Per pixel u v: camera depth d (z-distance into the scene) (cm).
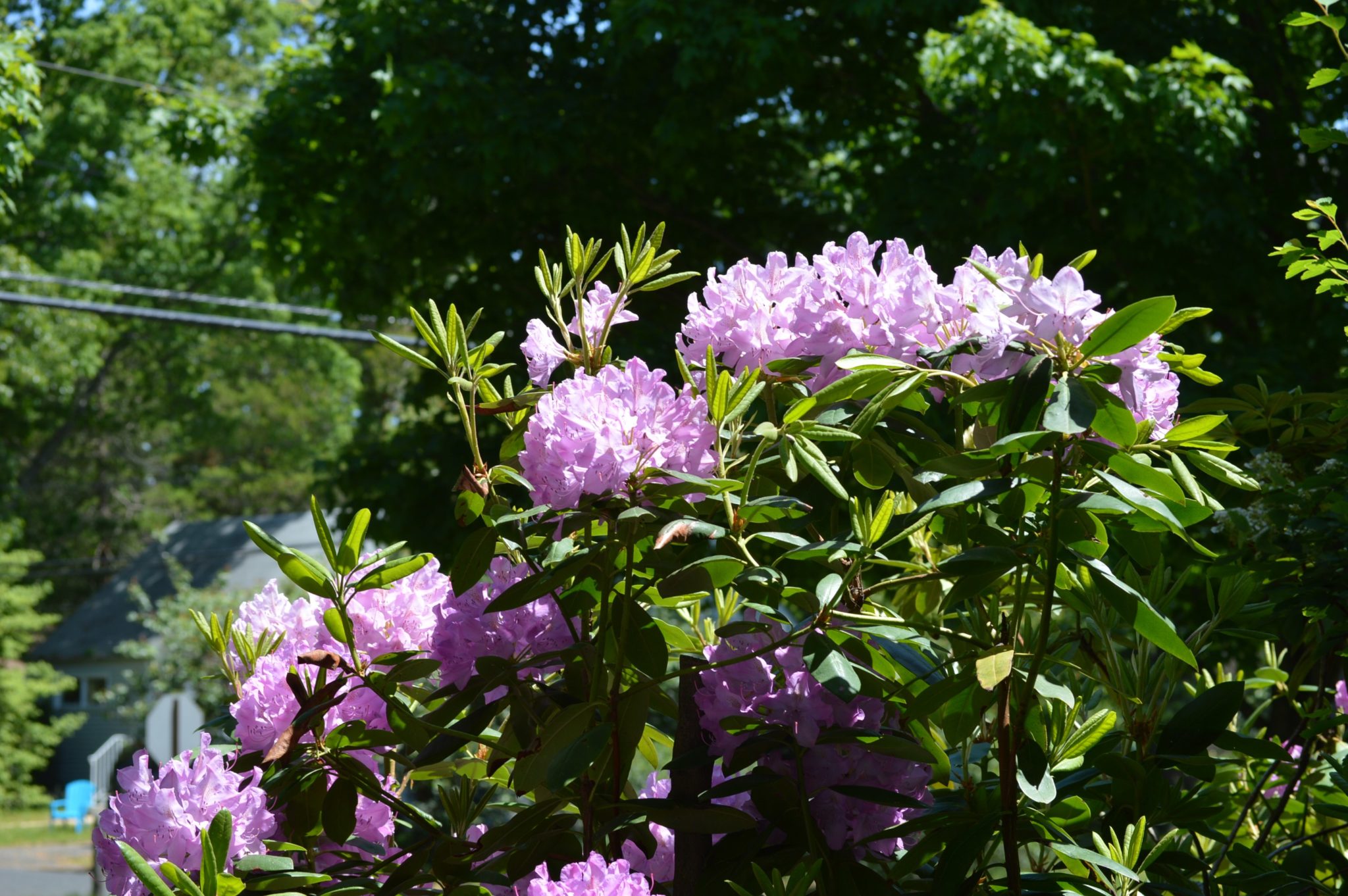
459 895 166
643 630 167
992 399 160
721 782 194
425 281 1036
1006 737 161
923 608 213
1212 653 499
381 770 213
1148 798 185
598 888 133
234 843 175
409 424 1044
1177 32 855
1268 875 190
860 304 179
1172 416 177
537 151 859
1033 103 716
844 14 866
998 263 171
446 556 934
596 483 150
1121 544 181
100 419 3391
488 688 173
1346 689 253
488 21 978
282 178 991
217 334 3244
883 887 170
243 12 3247
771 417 182
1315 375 729
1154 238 781
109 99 2900
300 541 3541
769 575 162
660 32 802
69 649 3488
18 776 2822
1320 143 211
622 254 189
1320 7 212
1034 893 169
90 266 2889
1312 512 210
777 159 1013
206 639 207
